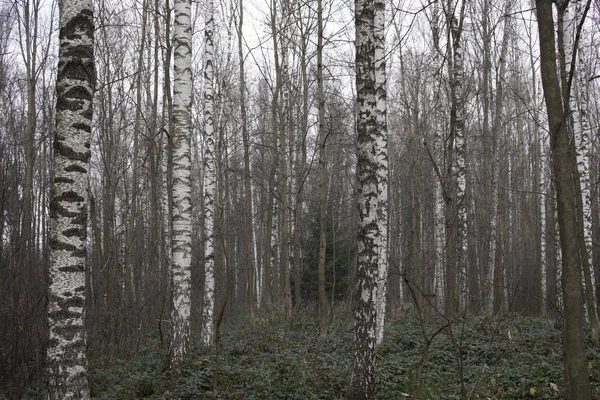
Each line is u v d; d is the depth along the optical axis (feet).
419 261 50.96
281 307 58.29
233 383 27.66
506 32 62.59
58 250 17.93
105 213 42.19
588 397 15.74
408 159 73.00
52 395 17.40
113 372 30.12
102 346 33.32
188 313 31.73
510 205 79.51
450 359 33.71
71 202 18.21
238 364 31.73
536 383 26.73
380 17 36.58
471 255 73.97
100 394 26.35
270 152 87.86
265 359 32.53
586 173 41.93
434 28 33.91
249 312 64.03
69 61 18.56
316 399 25.00
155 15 55.88
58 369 17.51
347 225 75.66
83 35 18.78
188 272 31.89
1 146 35.06
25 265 32.32
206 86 46.85
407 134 76.64
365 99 24.06
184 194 32.07
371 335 22.94
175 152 32.30
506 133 93.71
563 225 16.10
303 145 58.85
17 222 32.96
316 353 33.53
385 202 39.04
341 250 68.85
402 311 64.49
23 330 28.17
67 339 17.69
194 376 27.58
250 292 63.26
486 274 66.18
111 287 36.19
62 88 18.53
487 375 28.63
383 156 38.01
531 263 70.69
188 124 32.55
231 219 85.81
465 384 27.84
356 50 24.68
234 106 85.81
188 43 32.63
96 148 61.00
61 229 17.99
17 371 27.09
